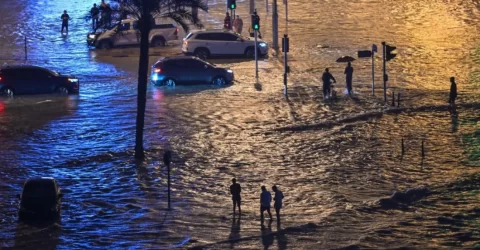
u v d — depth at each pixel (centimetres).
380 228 3838
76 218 3978
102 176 4678
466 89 7044
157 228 3825
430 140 5503
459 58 8381
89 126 5794
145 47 4997
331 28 10112
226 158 5044
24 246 3584
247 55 8638
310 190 4444
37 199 3931
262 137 5531
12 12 11831
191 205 4184
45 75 6981
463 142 5450
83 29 10412
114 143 5356
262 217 3931
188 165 4894
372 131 5731
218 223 3912
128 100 6650
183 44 8662
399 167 4884
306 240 3678
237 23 9519
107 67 8075
